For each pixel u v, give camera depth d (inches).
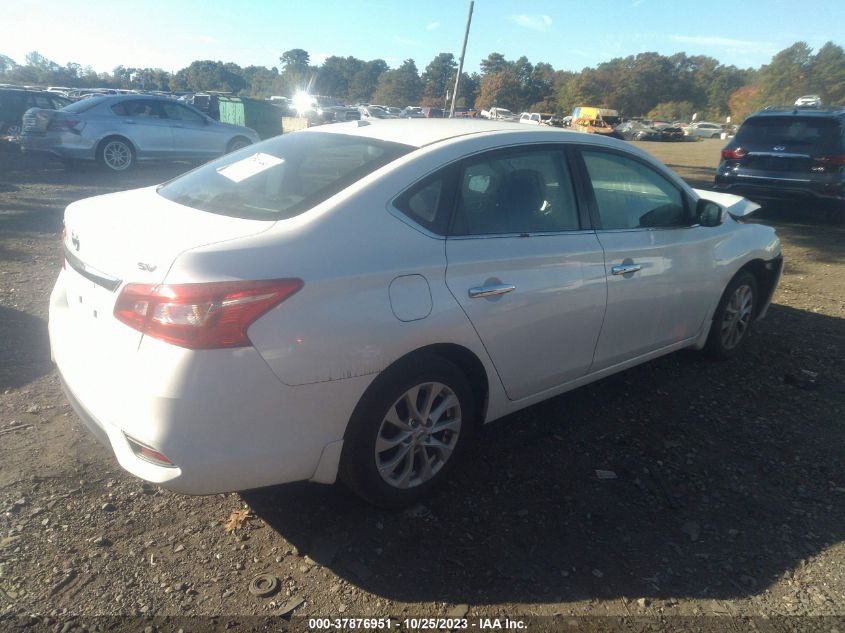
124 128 490.3
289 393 89.9
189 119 526.3
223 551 100.2
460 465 126.3
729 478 125.6
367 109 1975.9
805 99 1056.8
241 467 89.4
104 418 91.4
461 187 112.7
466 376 117.1
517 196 121.0
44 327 178.1
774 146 391.9
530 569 99.4
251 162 122.7
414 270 101.4
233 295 84.7
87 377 95.4
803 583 99.0
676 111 3651.6
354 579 95.9
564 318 124.8
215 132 539.8
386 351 97.7
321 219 96.8
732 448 136.4
